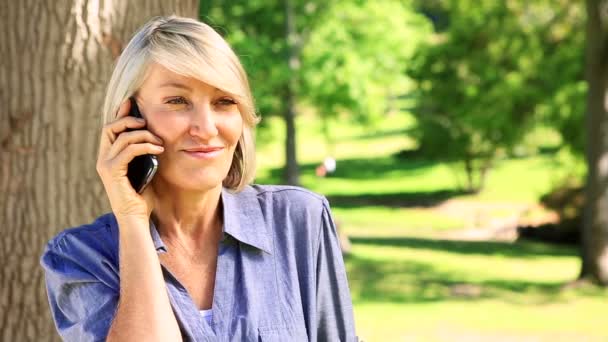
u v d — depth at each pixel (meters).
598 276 14.13
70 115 3.27
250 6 24.20
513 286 14.14
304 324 1.76
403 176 34.53
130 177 1.71
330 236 1.86
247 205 1.81
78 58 3.24
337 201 30.22
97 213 3.31
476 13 23.31
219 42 1.68
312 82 25.56
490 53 23.23
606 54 14.26
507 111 23.53
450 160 29.62
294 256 1.80
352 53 26.62
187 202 1.76
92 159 3.29
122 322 1.64
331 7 25.80
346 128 47.91
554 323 11.41
